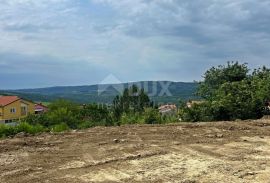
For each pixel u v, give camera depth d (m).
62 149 11.91
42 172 9.34
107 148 11.88
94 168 9.66
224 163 9.97
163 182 8.41
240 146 12.05
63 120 24.19
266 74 23.50
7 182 8.54
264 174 8.98
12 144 12.70
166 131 14.77
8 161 10.43
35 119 23.48
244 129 15.05
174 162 10.10
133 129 15.38
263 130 14.77
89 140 13.25
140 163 10.05
